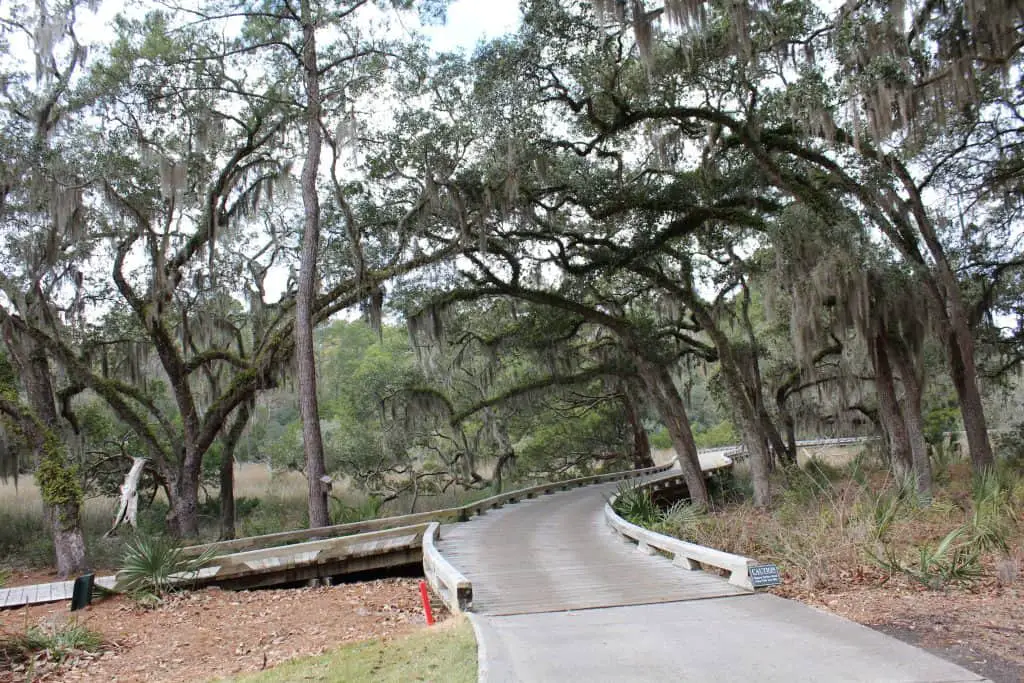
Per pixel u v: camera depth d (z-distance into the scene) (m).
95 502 30.47
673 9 14.35
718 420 72.38
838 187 20.09
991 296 21.80
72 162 18.80
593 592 9.66
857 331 16.59
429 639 7.47
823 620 7.26
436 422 29.34
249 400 23.44
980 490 13.54
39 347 21.28
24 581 18.31
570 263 24.64
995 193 20.39
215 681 7.39
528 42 18.62
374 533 15.63
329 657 7.48
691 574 10.68
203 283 24.30
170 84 20.61
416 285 23.17
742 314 32.03
